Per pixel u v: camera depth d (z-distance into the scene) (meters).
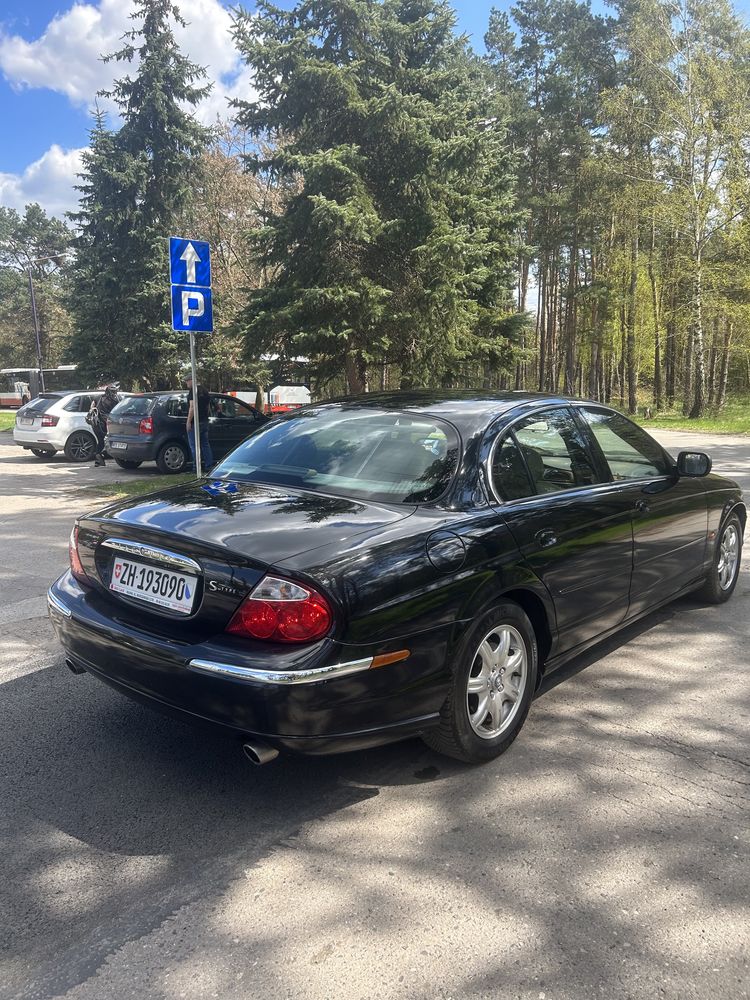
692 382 35.84
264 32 13.07
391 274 12.74
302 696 2.54
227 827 2.83
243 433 15.15
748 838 2.73
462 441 3.43
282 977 2.10
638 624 5.11
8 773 3.21
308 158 12.01
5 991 2.06
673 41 28.70
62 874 2.55
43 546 7.66
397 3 14.00
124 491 11.40
